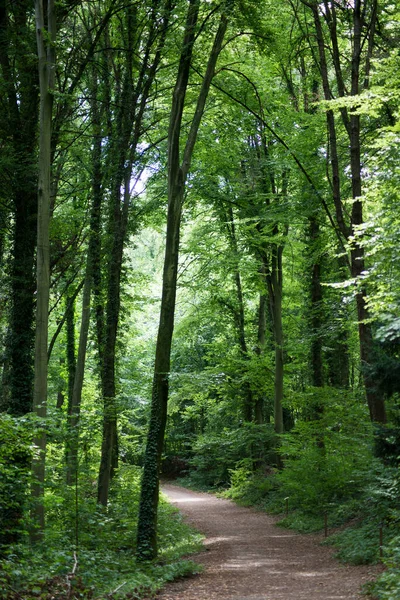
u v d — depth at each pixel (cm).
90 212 2038
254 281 2727
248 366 2705
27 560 1055
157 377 1529
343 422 1888
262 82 2173
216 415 3644
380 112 1752
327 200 2067
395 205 1174
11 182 1802
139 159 2119
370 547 1212
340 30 2061
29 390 1747
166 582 1149
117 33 2030
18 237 1809
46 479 1471
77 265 2348
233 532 1916
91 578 1019
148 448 1499
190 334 3291
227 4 1573
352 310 2273
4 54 1834
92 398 2902
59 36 1925
